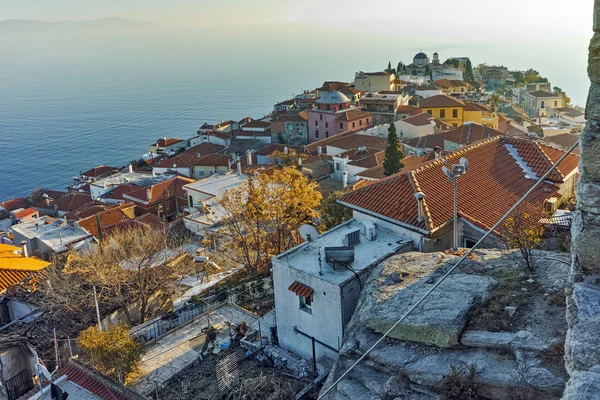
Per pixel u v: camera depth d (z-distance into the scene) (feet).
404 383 47.06
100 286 109.50
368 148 319.88
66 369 72.38
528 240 58.49
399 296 55.26
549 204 89.45
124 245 124.57
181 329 94.12
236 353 82.12
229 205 138.72
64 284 106.63
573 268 31.40
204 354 83.61
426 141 297.33
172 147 545.85
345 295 69.62
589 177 29.96
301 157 315.99
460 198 86.89
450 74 625.41
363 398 48.60
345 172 245.65
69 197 368.48
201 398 71.05
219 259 147.23
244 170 259.80
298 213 126.82
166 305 113.60
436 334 47.88
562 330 44.14
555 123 399.65
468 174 94.02
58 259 148.77
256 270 123.95
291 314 77.46
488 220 82.38
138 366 80.89
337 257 71.87
